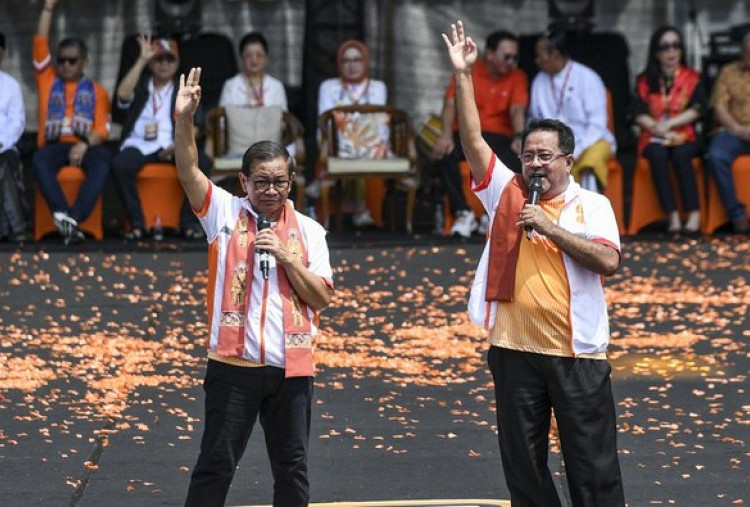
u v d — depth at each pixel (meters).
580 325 13.89
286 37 39.66
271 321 13.77
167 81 35.28
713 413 20.16
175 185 35.00
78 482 17.17
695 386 21.58
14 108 34.59
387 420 19.89
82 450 18.50
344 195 37.28
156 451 18.48
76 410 20.36
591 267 13.80
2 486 17.00
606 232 14.01
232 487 17.00
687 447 18.59
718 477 17.34
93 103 34.94
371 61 39.44
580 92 35.25
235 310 13.80
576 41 38.12
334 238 34.44
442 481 17.25
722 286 28.66
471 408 20.56
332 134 36.09
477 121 14.37
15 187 34.16
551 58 35.34
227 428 13.76
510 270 14.02
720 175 34.59
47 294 28.08
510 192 14.21
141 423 19.70
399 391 21.44
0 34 35.09
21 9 39.56
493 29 39.62
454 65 14.40
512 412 14.02
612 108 36.84
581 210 14.10
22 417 19.95
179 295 28.14
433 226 37.47
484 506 16.09
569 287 13.91
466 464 17.95
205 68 38.03
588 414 13.92
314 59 38.56
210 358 13.95
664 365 22.83
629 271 30.17
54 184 34.22
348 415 20.14
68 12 39.59
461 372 22.58
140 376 22.17
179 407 20.55
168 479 17.30
